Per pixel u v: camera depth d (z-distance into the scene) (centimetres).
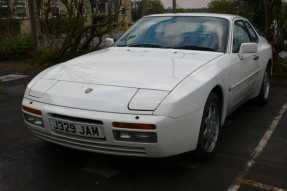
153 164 369
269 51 593
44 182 335
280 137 455
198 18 489
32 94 360
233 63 428
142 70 365
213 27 468
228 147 419
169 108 311
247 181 340
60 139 341
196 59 403
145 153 317
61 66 404
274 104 611
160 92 322
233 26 480
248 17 952
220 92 397
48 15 1136
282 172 359
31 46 1148
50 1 1135
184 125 323
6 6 1395
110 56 427
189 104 327
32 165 369
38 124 350
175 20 494
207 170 359
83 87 342
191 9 1001
